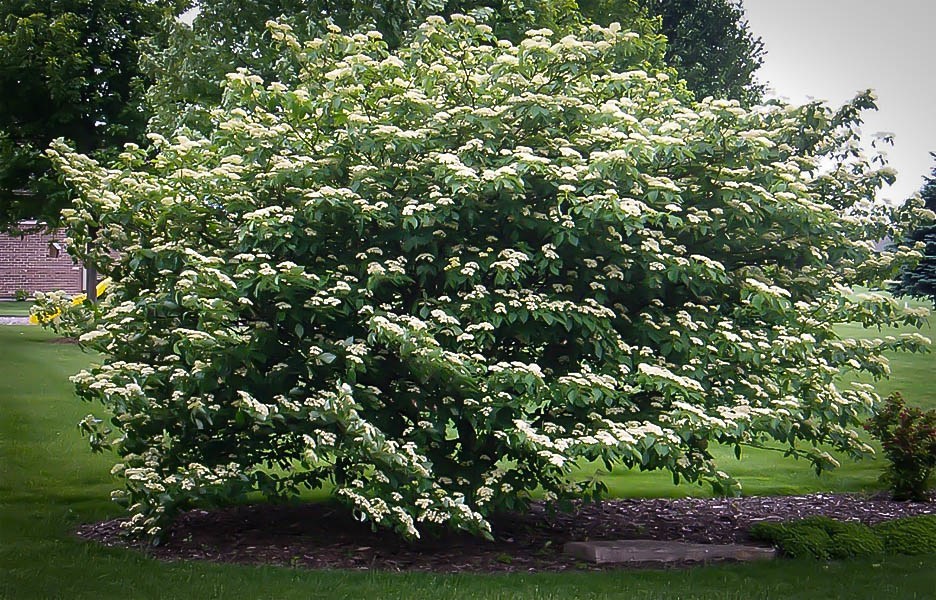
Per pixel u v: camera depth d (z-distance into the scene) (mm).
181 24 12969
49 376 14797
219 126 6746
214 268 5652
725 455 10609
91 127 20297
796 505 8352
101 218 6359
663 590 5480
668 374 5727
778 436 6309
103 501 7766
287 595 5191
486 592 5340
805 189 6395
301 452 6723
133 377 5949
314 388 6273
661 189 6090
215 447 6457
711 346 6191
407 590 5352
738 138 6285
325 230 6277
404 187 6129
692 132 6484
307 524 7289
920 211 7367
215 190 6359
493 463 6543
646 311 6492
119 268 6676
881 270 7219
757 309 6176
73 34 19484
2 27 20328
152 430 6441
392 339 5594
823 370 6383
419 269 6020
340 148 6309
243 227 5910
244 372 6066
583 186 5977
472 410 6035
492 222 6277
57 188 19016
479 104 6469
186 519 7402
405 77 6637
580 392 5879
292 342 6344
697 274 6129
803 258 6891
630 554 6352
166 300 6062
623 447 5719
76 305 6910
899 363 18031
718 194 6332
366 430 5590
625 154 5777
